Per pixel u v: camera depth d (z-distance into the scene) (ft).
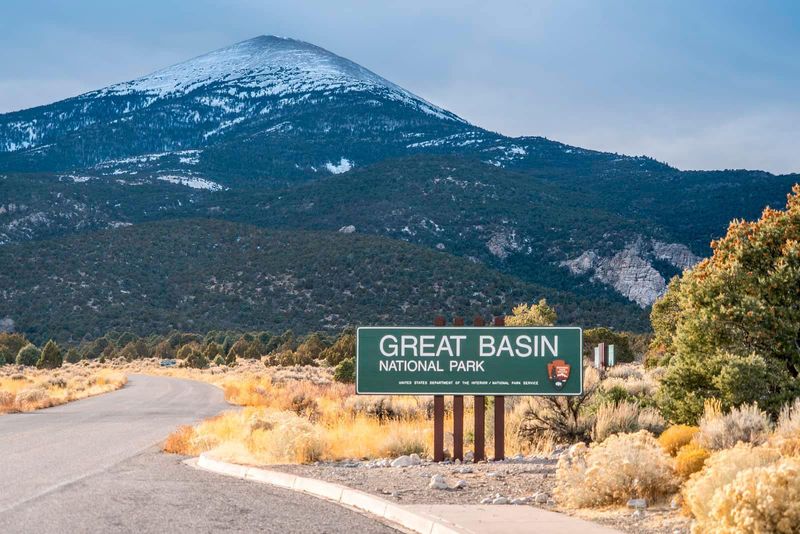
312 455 58.18
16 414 113.91
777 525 26.73
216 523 34.24
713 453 38.19
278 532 32.53
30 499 40.55
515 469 48.98
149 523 34.19
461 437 56.95
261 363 344.08
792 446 39.04
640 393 82.89
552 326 56.49
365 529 33.42
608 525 32.99
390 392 56.70
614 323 536.01
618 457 38.01
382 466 54.08
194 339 477.77
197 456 62.80
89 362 400.26
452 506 36.47
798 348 65.67
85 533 32.07
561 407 64.49
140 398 150.61
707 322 67.15
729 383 61.98
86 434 80.89
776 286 67.56
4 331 529.45
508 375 56.39
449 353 56.70
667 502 36.73
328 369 279.28
